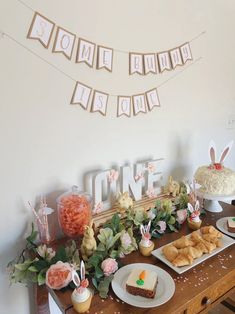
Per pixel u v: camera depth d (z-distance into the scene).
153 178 1.58
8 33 1.05
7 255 1.23
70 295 0.97
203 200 1.60
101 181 1.38
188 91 1.69
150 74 1.48
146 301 0.94
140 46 1.40
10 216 1.20
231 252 1.21
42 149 1.22
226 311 1.67
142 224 1.31
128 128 1.48
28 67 1.12
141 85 1.46
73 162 1.33
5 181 1.16
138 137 1.53
